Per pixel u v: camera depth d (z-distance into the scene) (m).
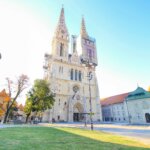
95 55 98.81
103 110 94.12
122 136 16.73
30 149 7.93
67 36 90.81
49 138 12.55
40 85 54.12
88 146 9.50
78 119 74.56
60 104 72.06
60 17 95.06
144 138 15.38
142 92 61.03
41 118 66.38
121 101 80.69
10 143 9.57
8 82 44.44
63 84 77.31
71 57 86.25
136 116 59.81
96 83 87.00
